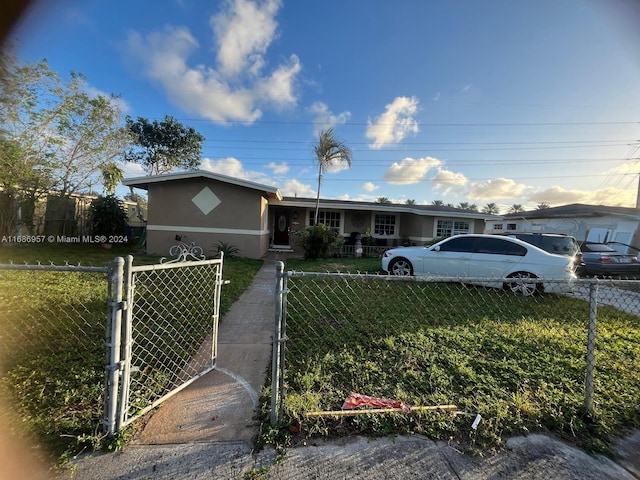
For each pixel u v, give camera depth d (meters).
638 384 2.80
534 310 5.30
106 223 13.84
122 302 1.98
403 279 2.42
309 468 1.75
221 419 2.20
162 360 3.09
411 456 1.86
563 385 2.76
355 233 16.84
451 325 4.34
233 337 3.83
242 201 11.66
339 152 14.88
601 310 5.46
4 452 1.77
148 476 1.67
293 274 2.17
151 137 23.20
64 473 1.66
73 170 13.22
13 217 11.74
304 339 3.75
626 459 1.90
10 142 10.34
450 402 2.43
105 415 1.92
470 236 7.08
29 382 2.49
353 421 2.14
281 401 2.17
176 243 11.49
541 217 19.53
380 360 3.21
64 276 6.50
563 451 1.94
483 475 1.73
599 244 10.34
